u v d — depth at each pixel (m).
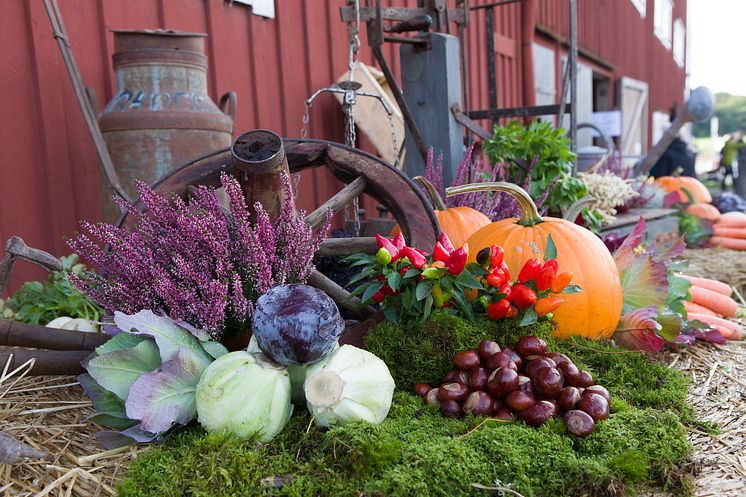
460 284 1.54
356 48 2.54
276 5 3.79
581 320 1.76
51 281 2.30
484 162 4.14
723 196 5.23
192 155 2.43
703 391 1.71
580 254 1.79
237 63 3.52
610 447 1.24
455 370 1.47
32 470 1.23
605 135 5.13
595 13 10.66
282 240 1.58
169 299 1.42
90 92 2.52
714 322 2.23
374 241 1.94
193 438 1.27
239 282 1.43
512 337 1.54
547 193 2.91
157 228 1.59
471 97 6.41
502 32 7.17
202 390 1.24
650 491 1.20
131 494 1.11
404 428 1.29
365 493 1.09
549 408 1.32
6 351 1.56
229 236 1.58
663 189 4.95
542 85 8.50
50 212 2.64
